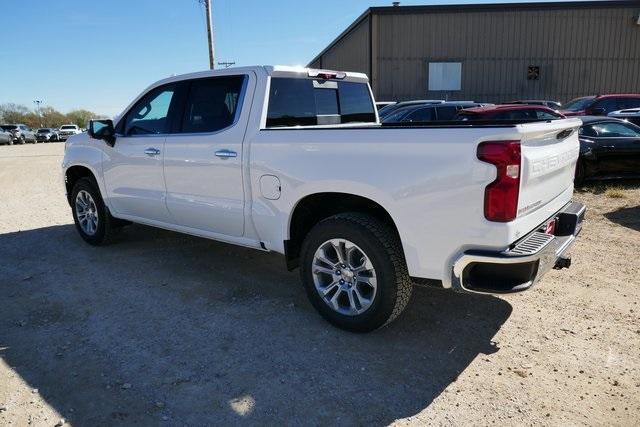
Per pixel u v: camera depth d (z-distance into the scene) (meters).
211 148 4.25
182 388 3.02
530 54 25.75
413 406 2.83
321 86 4.72
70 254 5.68
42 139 50.38
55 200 9.46
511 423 2.67
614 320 3.79
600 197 8.38
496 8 25.06
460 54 25.67
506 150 2.79
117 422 2.72
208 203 4.38
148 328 3.80
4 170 16.61
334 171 3.43
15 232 6.83
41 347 3.54
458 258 3.00
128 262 5.33
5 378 3.16
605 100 16.48
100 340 3.63
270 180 3.84
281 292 4.45
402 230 3.19
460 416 2.73
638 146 9.28
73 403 2.90
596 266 4.95
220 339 3.61
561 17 25.41
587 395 2.89
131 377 3.14
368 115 5.40
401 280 3.35
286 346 3.49
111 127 5.21
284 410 2.81
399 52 25.64
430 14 25.22
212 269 5.06
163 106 4.81
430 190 3.04
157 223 5.09
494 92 26.14
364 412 2.78
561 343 3.47
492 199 2.85
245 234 4.21
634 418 2.69
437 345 3.48
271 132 3.84
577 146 4.00
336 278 3.62
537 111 12.03
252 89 4.11
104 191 5.52
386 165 3.19
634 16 25.41
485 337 3.58
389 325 3.79
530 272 2.91
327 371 3.18
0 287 4.70
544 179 3.31
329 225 3.51
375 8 24.97
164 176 4.73
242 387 3.02
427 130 3.03
